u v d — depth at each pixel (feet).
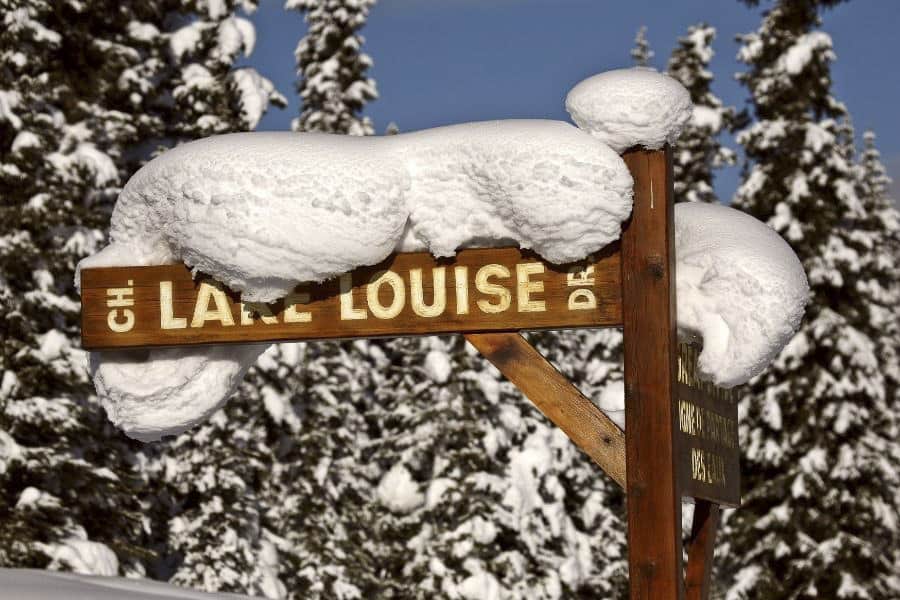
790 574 88.79
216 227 18.04
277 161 18.06
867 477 89.10
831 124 92.94
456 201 18.08
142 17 92.12
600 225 17.47
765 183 92.12
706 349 17.94
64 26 80.18
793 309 17.85
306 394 119.14
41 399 68.90
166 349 19.42
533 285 18.12
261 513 108.27
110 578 36.35
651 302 17.60
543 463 112.06
